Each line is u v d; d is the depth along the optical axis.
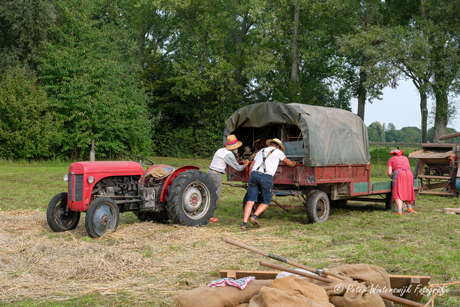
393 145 40.19
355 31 29.23
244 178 9.66
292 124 9.23
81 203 7.33
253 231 7.92
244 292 3.59
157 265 5.57
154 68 36.81
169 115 38.44
